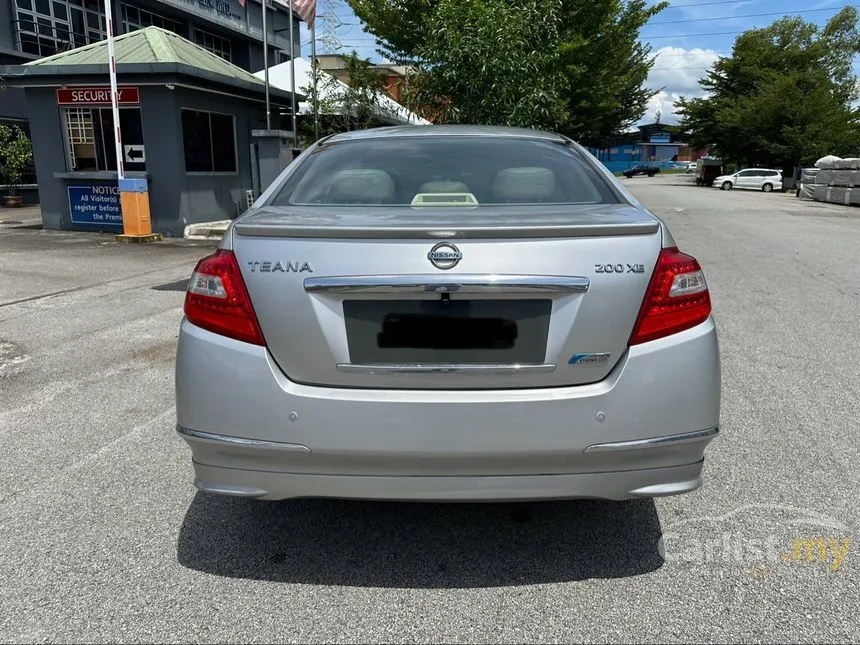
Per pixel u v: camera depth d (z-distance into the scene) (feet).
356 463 7.13
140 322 20.66
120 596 7.84
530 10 40.42
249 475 7.34
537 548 8.82
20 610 7.58
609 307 7.07
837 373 15.62
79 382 15.31
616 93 97.96
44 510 9.77
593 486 7.25
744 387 14.70
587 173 9.90
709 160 156.87
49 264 31.83
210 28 93.25
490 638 7.14
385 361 7.07
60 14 71.00
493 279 6.88
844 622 7.34
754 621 7.37
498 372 7.04
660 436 7.17
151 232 42.57
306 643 7.07
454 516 9.62
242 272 7.27
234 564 8.48
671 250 7.55
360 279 6.95
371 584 8.07
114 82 38.68
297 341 7.10
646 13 76.23
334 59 79.05
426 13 57.82
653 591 7.91
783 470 10.87
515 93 40.45
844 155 137.39
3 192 63.41
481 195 9.23
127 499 10.09
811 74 143.23
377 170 9.82
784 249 35.86
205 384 7.27
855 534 9.06
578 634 7.20
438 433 7.00
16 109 63.67
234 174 48.01
